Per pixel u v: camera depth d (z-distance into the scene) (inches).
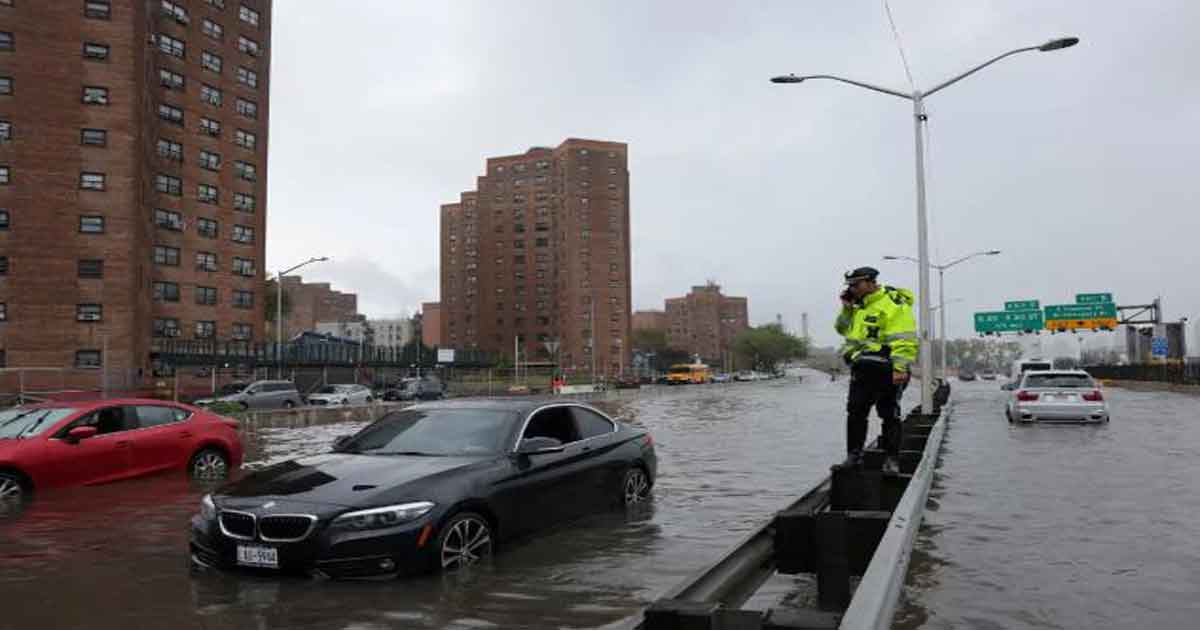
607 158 5137.8
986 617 197.9
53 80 2023.9
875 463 313.1
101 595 235.1
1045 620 195.9
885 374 287.3
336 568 240.4
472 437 303.4
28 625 208.5
